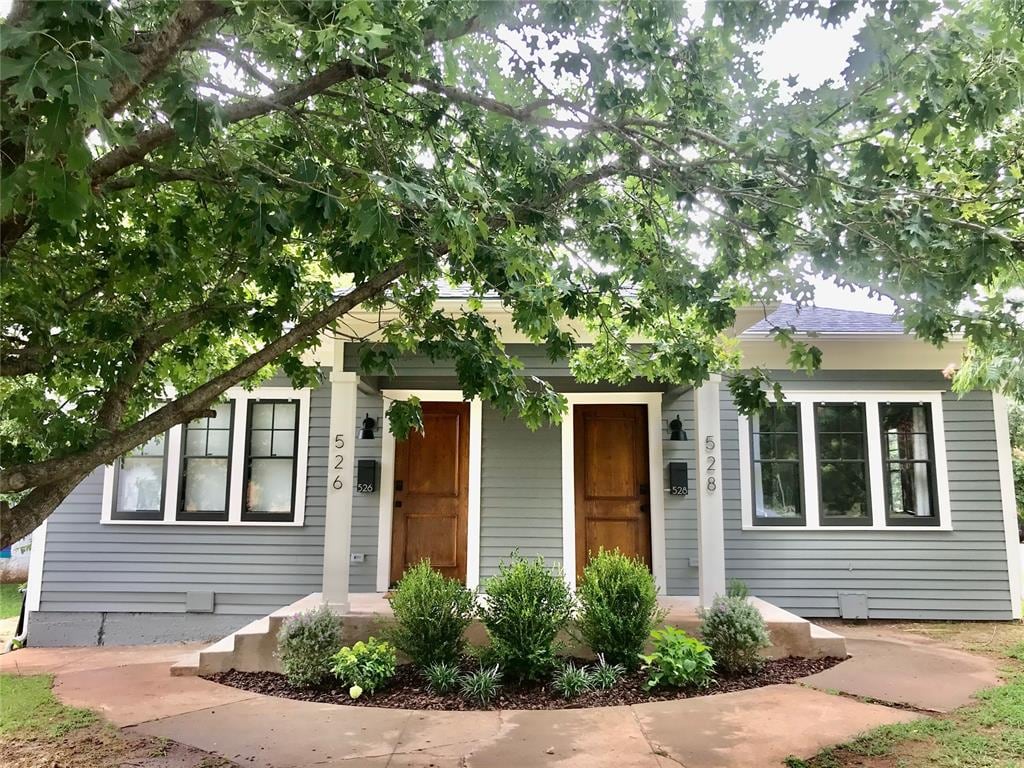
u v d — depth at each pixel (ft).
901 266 10.58
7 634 29.66
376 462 27.58
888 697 17.17
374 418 27.89
